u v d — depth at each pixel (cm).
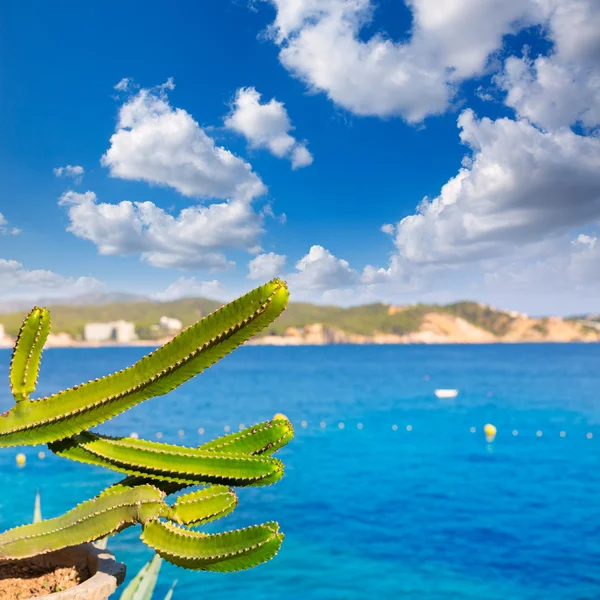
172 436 2305
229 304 147
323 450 1916
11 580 165
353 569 866
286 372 7262
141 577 202
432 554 934
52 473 1482
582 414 2862
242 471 162
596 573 855
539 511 1190
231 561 150
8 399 3747
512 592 786
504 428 2412
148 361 152
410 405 3331
